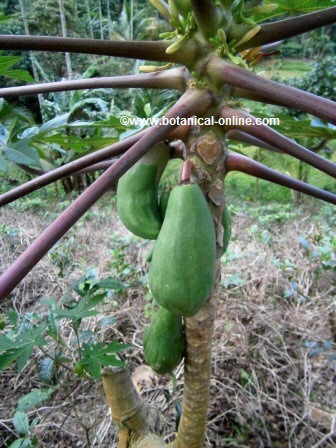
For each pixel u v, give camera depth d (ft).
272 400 7.89
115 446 7.23
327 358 9.03
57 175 4.36
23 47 3.21
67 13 32.86
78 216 2.62
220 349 9.05
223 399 8.04
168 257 3.04
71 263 13.20
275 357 9.00
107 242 14.89
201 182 3.69
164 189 4.02
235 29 3.43
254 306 10.30
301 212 19.77
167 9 3.58
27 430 6.07
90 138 5.47
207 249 3.09
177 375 8.34
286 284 11.39
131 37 33.53
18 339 4.73
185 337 4.44
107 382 5.21
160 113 5.73
